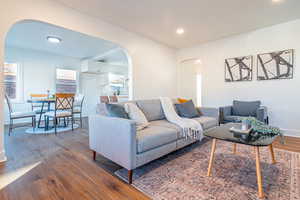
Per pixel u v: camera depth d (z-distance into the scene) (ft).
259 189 4.27
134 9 8.91
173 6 8.61
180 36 13.03
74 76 19.25
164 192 4.50
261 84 11.42
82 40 13.04
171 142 6.55
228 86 13.12
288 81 10.37
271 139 4.99
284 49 10.47
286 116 10.48
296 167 5.89
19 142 9.17
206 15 9.57
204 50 14.70
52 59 17.38
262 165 6.08
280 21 10.30
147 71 13.44
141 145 5.16
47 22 7.73
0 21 6.34
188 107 9.68
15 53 14.89
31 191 4.53
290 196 4.24
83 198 4.24
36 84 16.21
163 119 9.19
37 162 6.45
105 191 4.55
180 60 16.51
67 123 15.10
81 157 7.00
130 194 4.42
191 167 6.00
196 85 16.10
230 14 9.42
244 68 12.18
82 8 8.75
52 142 9.20
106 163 6.38
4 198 4.22
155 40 13.98
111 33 10.65
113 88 23.32
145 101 8.87
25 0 7.02
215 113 9.90
